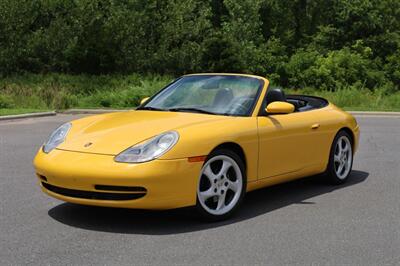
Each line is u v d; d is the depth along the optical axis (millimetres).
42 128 14930
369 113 21875
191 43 35375
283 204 6309
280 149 6195
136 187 4934
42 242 4848
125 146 5145
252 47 37719
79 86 30344
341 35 43719
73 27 33469
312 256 4516
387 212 5969
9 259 4414
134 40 34625
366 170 8562
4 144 11461
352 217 5746
